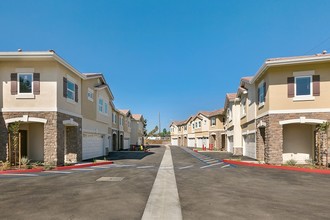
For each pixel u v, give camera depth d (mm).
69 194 8188
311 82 15461
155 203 7164
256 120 19453
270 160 15930
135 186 9523
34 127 17016
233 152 27781
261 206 6883
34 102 15266
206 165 16922
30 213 6254
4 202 7234
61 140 15773
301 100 15555
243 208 6699
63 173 12891
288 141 16953
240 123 26906
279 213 6301
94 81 22641
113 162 18812
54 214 6176
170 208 6695
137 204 7055
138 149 38250
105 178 11305
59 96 15734
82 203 7141
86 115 20484
